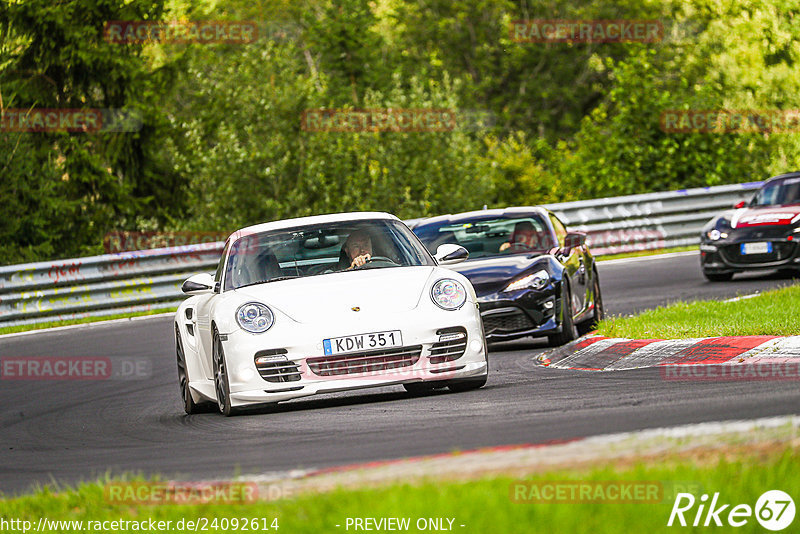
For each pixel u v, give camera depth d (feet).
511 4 623.77
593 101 640.17
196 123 360.89
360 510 49.39
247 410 102.12
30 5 373.20
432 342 96.73
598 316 155.84
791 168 367.66
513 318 133.49
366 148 368.27
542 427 75.00
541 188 450.30
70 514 59.82
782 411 70.54
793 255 184.14
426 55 637.30
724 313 130.31
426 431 78.95
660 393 88.07
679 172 338.75
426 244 146.30
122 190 383.65
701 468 50.29
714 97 345.51
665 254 259.60
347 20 523.29
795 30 506.48
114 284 232.73
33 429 110.01
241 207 357.20
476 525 45.39
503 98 623.77
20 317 221.46
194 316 108.99
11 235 352.49
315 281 101.09
